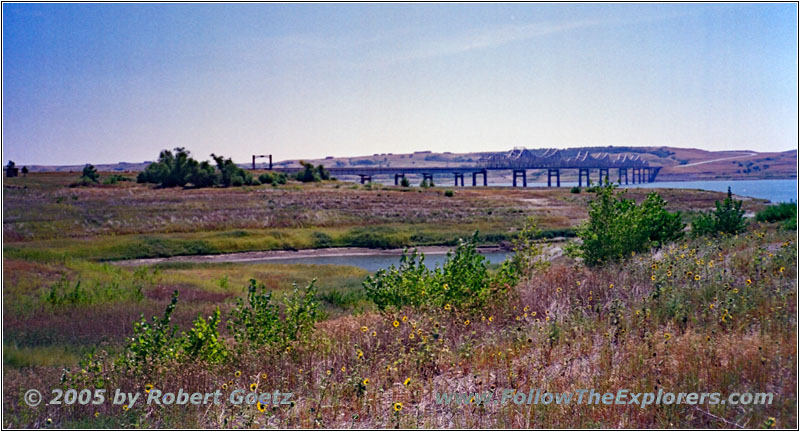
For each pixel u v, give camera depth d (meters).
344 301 19.47
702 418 5.65
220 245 50.44
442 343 8.12
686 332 7.53
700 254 12.08
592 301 10.01
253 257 49.03
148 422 6.86
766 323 7.46
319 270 35.06
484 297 10.58
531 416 5.94
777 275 9.58
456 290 10.65
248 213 61.38
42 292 19.83
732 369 6.30
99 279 23.67
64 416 7.40
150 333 8.88
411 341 8.52
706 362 6.59
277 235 53.84
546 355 7.61
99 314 16.91
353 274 33.78
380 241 53.69
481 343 8.38
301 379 7.58
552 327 8.52
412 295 10.76
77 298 19.05
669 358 6.77
